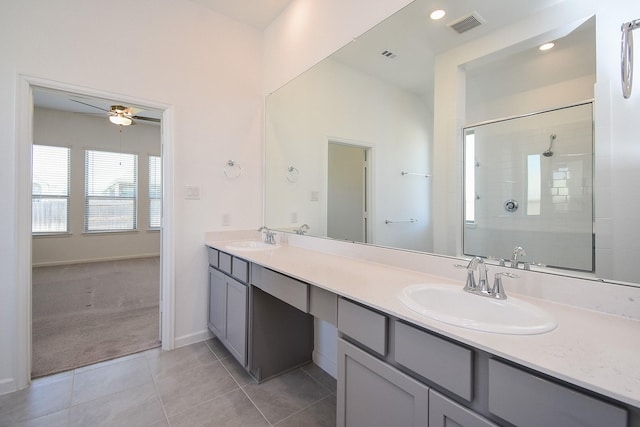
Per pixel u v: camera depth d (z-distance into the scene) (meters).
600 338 0.80
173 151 2.37
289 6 2.51
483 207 1.33
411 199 1.62
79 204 5.47
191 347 2.39
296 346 2.13
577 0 1.06
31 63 1.83
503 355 0.71
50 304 3.28
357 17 1.89
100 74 2.07
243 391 1.84
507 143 1.25
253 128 2.81
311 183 2.31
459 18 1.41
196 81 2.48
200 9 2.51
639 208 0.93
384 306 1.02
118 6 2.14
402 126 1.66
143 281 4.29
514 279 1.20
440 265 1.47
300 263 1.76
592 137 1.02
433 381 0.89
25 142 1.81
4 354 1.76
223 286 2.25
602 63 1.00
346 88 1.99
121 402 1.70
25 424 1.52
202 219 2.52
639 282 0.93
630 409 0.58
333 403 1.74
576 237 1.06
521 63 1.20
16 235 1.77
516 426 0.71
